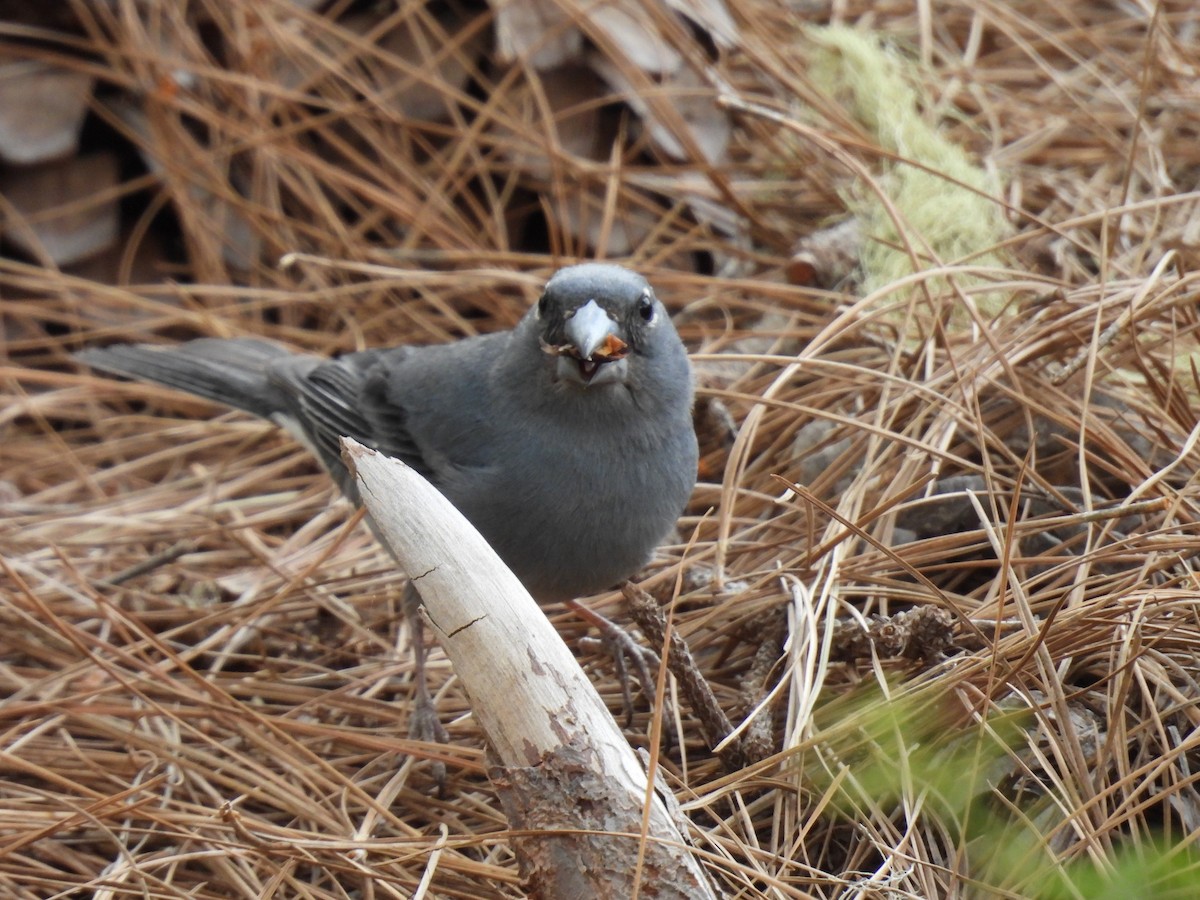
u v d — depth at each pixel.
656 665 8.16
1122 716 6.07
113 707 7.42
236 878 6.47
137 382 11.35
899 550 7.55
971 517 7.95
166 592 9.08
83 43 11.80
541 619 5.62
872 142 11.38
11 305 11.38
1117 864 5.70
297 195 11.99
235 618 8.59
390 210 11.84
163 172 11.91
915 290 8.88
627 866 5.26
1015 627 6.90
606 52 11.96
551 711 5.46
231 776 7.34
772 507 8.75
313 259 10.60
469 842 5.79
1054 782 5.98
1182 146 11.12
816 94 11.59
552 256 11.21
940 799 6.06
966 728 6.36
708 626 7.64
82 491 10.39
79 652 8.34
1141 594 6.55
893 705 6.25
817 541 7.95
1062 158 11.33
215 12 12.17
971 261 10.02
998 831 6.07
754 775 6.41
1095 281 9.16
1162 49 11.88
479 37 12.37
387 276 11.66
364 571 9.04
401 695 8.27
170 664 8.23
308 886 6.38
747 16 12.41
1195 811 5.91
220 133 12.12
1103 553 6.87
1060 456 8.19
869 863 6.20
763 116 9.84
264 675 8.30
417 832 6.62
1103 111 11.72
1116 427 8.23
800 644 6.79
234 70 12.26
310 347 11.42
